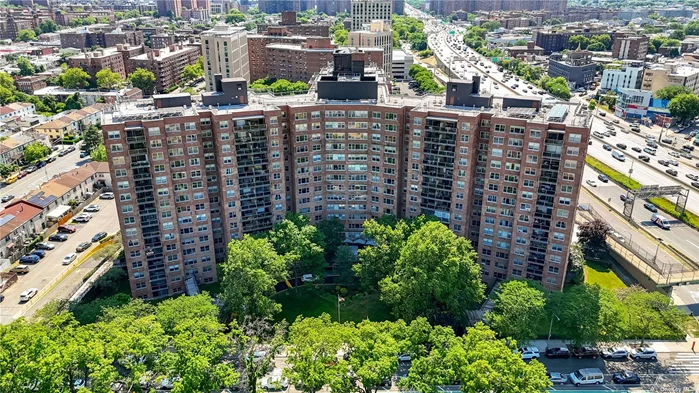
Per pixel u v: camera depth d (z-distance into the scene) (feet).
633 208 644.27
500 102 509.35
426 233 423.64
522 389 297.53
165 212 456.86
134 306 393.50
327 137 506.89
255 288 417.08
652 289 478.59
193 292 464.24
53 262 533.55
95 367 296.92
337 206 534.37
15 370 289.94
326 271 509.76
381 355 315.99
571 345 408.05
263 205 503.20
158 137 433.89
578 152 410.93
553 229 441.68
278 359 392.06
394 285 417.28
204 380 313.53
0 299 469.16
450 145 468.75
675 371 383.65
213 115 455.22
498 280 489.26
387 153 502.79
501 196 459.73
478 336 331.16
